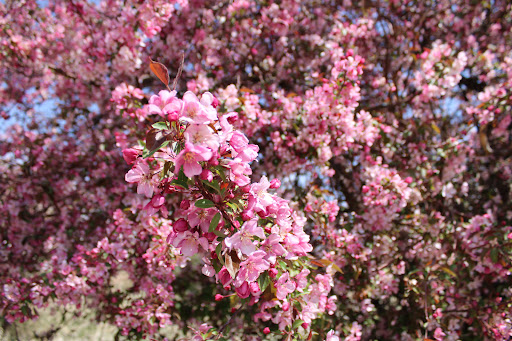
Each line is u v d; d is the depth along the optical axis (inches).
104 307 157.1
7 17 182.9
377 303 173.5
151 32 144.7
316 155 142.3
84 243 179.2
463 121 197.9
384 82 183.0
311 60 184.4
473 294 148.9
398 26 183.5
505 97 150.8
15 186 188.5
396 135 158.6
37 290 129.7
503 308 132.0
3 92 197.2
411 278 149.0
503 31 208.1
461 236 142.9
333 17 195.9
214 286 184.7
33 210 200.4
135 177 60.2
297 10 180.2
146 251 140.6
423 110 170.4
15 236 190.4
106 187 185.3
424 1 200.5
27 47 173.9
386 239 145.7
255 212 63.1
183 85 188.2
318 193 140.9
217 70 175.9
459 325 149.2
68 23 183.3
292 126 148.7
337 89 131.0
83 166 192.7
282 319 80.4
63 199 191.9
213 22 181.3
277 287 67.5
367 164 151.9
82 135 199.2
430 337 147.9
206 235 59.9
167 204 151.0
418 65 177.6
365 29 174.2
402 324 163.3
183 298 182.4
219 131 59.1
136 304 142.1
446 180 155.6
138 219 133.9
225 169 58.2
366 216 141.7
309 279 85.4
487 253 130.3
